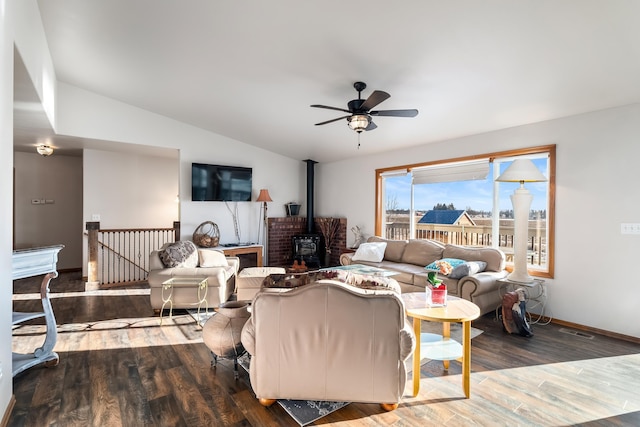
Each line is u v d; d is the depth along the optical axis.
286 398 2.11
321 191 7.31
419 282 4.21
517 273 3.76
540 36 2.51
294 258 6.93
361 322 2.02
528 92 3.34
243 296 4.25
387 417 2.06
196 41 3.26
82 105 4.88
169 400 2.23
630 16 2.20
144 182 6.61
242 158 6.54
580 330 3.55
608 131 3.40
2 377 1.92
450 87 3.45
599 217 3.46
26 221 6.40
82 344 3.15
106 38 3.37
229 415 2.08
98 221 5.99
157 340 3.26
